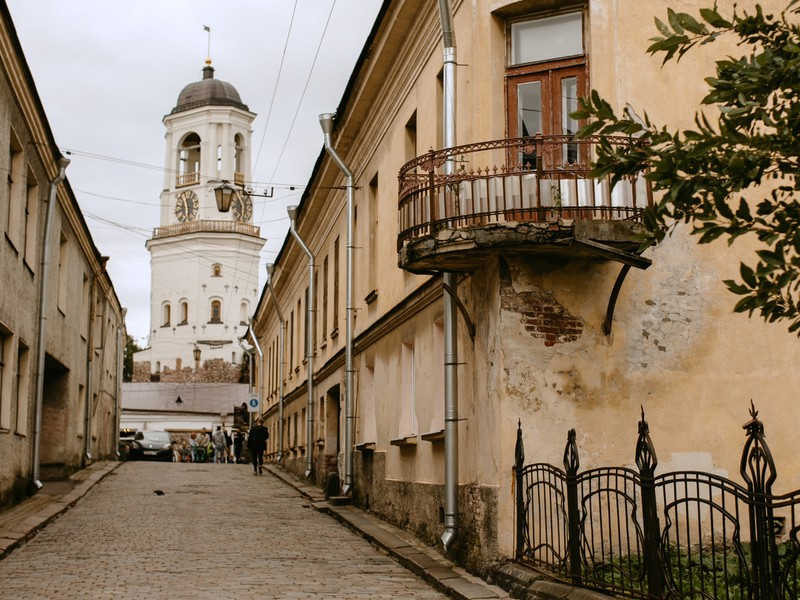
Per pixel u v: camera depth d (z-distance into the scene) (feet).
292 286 107.34
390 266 53.31
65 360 79.30
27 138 58.59
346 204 67.87
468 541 36.65
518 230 32.09
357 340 63.00
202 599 30.30
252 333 147.74
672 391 34.55
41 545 43.83
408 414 50.21
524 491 33.01
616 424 34.19
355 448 63.10
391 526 50.14
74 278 83.30
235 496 73.36
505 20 37.04
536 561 31.68
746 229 14.43
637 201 32.60
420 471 45.78
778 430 34.50
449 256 34.30
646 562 24.72
